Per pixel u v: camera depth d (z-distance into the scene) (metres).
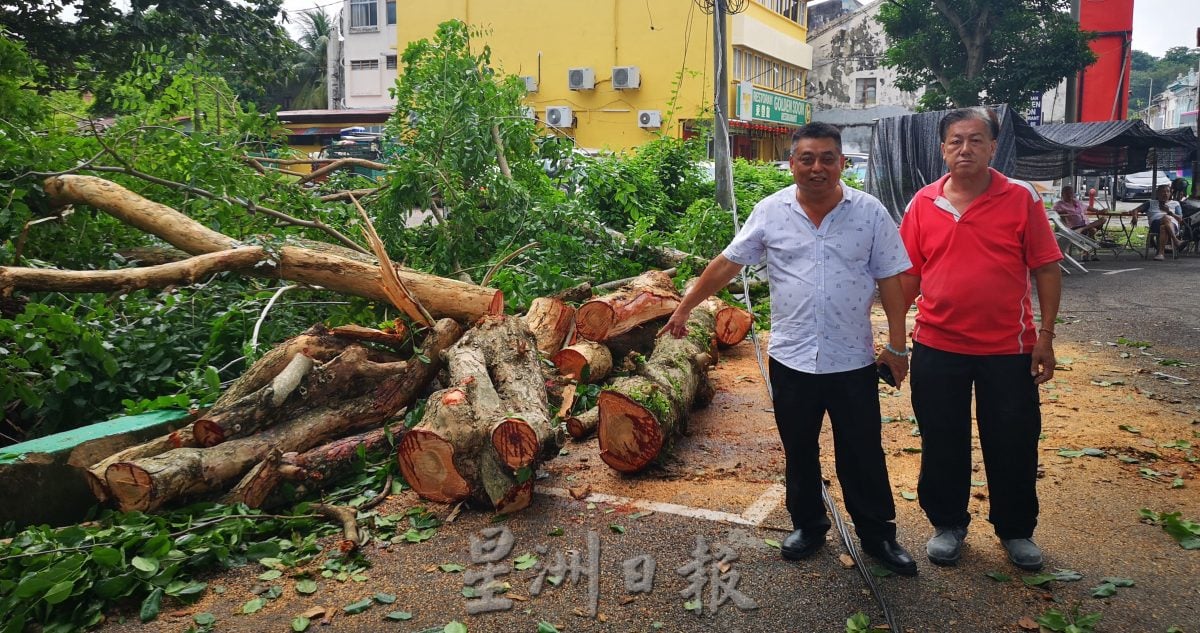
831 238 3.16
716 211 9.83
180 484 3.80
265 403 4.25
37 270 5.02
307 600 3.25
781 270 3.25
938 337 3.34
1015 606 3.06
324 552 3.66
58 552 3.34
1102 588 3.14
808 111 33.62
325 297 6.62
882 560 3.34
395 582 3.38
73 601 3.21
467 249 8.26
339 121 27.25
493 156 8.55
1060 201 16.34
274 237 5.86
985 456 3.37
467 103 8.45
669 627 2.98
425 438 3.96
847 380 3.21
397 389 4.77
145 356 5.32
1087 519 3.79
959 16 23.88
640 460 4.38
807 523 3.44
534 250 8.18
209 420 4.11
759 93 28.27
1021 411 3.25
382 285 5.52
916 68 25.78
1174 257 15.88
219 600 3.28
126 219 6.21
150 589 3.25
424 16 29.78
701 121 15.29
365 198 8.86
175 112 8.23
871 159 13.18
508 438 3.90
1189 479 4.26
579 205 8.58
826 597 3.15
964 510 3.43
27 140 6.55
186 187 7.10
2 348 4.76
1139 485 4.18
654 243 9.09
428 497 4.07
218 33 17.05
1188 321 8.80
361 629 3.02
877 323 8.96
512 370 4.69
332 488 4.36
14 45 7.26
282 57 18.39
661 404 4.46
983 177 3.26
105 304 5.71
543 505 4.09
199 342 5.77
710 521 3.86
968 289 3.23
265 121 8.61
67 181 6.26
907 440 5.03
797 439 3.34
